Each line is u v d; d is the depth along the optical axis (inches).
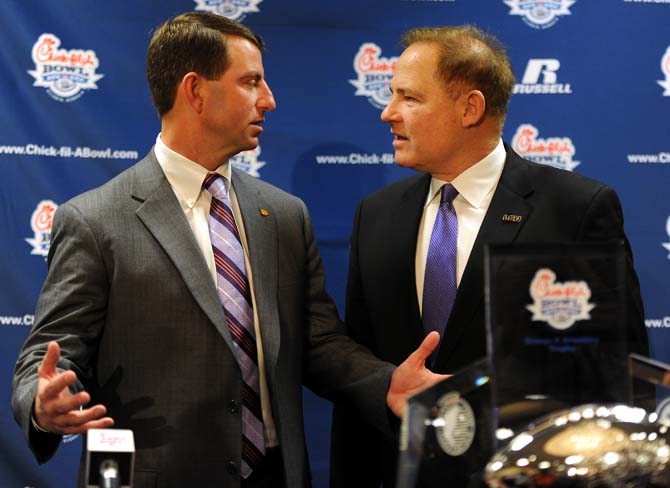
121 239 78.1
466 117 83.6
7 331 111.3
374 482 91.1
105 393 77.5
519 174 86.0
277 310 82.4
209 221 82.1
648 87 113.8
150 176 81.8
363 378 83.1
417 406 43.5
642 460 39.6
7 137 110.3
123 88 111.3
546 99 113.7
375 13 113.0
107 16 111.0
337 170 114.0
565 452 39.5
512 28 113.3
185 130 82.2
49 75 110.6
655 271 114.3
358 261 90.9
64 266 77.5
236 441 76.9
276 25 112.8
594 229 81.9
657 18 113.7
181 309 77.4
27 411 69.3
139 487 74.9
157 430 76.0
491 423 41.6
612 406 41.6
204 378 76.9
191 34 81.3
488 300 41.7
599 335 41.9
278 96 113.3
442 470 42.6
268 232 85.0
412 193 89.4
